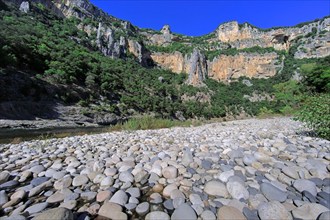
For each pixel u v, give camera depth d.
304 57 91.19
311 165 2.78
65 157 4.20
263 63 101.50
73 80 44.31
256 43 114.06
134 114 48.06
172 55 116.31
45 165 3.47
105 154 4.10
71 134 11.95
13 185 2.69
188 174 2.73
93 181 2.68
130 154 4.02
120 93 55.59
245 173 2.69
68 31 83.44
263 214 1.73
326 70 30.67
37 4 89.56
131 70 86.56
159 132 8.66
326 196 2.01
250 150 3.81
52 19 88.75
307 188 2.14
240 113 66.19
